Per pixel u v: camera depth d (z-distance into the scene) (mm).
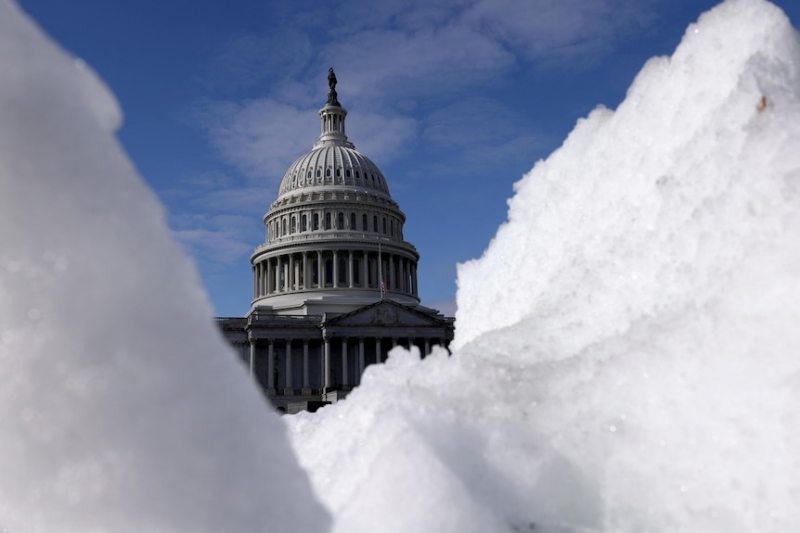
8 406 2092
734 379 2814
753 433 2688
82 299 2139
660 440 2873
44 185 2168
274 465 2365
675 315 3225
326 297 132500
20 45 2281
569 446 3004
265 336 117625
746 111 3611
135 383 2154
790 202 3119
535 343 3781
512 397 3268
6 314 2109
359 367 117812
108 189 2312
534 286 4867
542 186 5547
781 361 2742
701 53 4250
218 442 2246
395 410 3152
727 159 3580
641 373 3074
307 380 118188
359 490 2848
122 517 2096
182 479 2160
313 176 147250
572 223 4812
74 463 2092
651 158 4305
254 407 2457
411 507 2693
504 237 5680
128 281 2236
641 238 3928
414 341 122062
